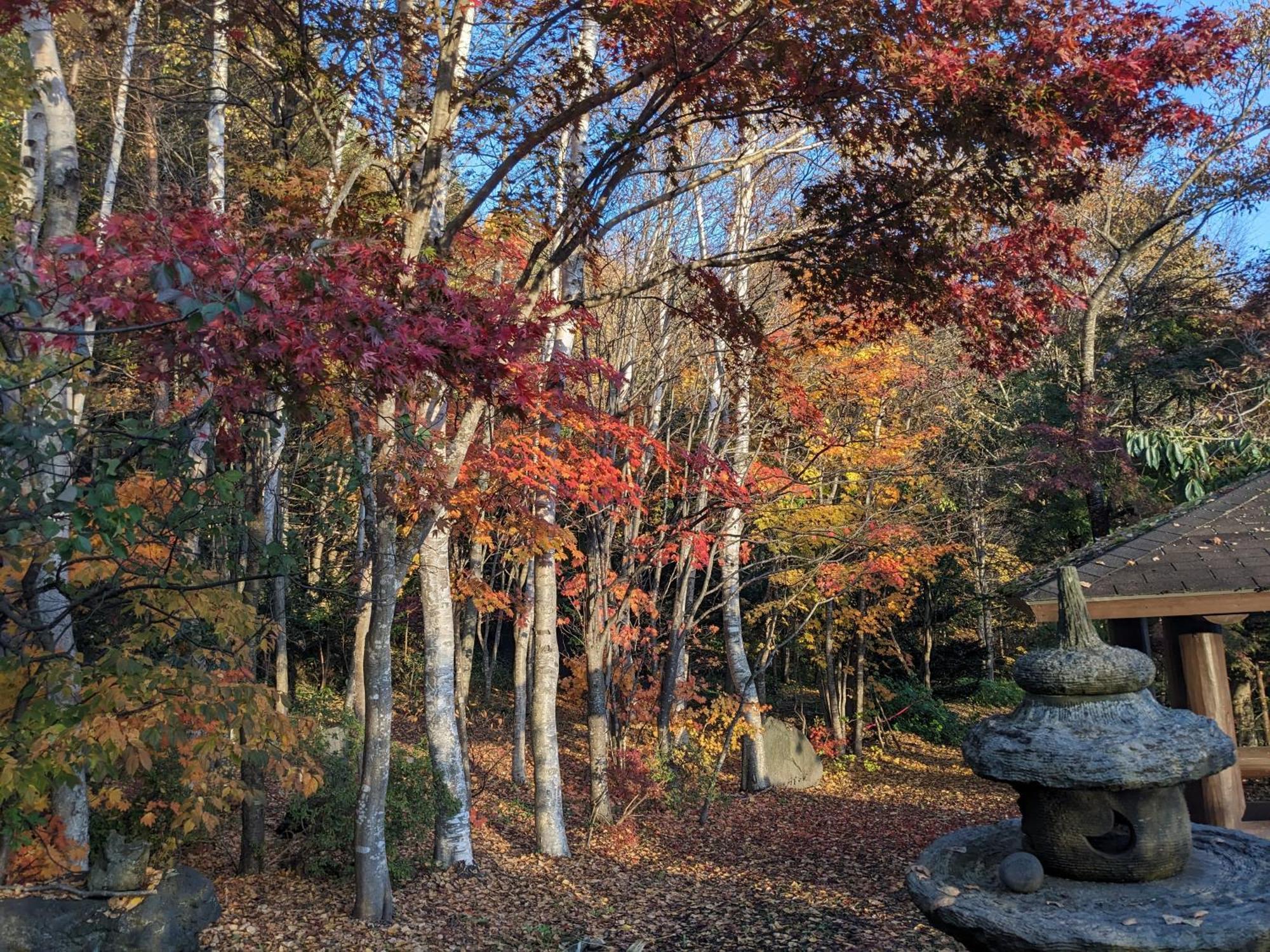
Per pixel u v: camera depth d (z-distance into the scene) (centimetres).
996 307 838
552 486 1046
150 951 659
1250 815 881
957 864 484
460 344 525
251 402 520
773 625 1662
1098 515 1925
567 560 1481
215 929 789
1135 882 432
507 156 871
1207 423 1634
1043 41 689
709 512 1337
